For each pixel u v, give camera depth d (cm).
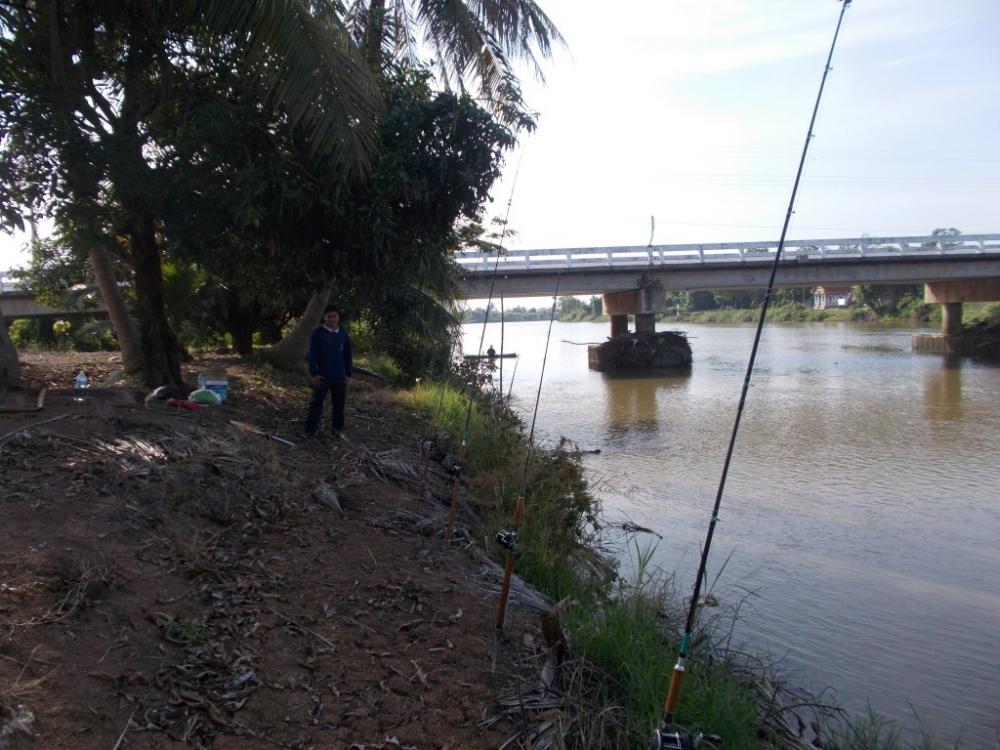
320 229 905
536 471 828
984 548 884
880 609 700
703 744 396
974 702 541
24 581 404
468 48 1202
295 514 599
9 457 554
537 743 378
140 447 615
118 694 353
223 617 434
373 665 421
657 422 1888
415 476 793
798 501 1105
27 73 848
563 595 620
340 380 865
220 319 1848
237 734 349
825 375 2900
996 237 3488
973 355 3625
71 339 2373
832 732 486
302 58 715
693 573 782
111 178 795
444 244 1059
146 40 845
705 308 9150
